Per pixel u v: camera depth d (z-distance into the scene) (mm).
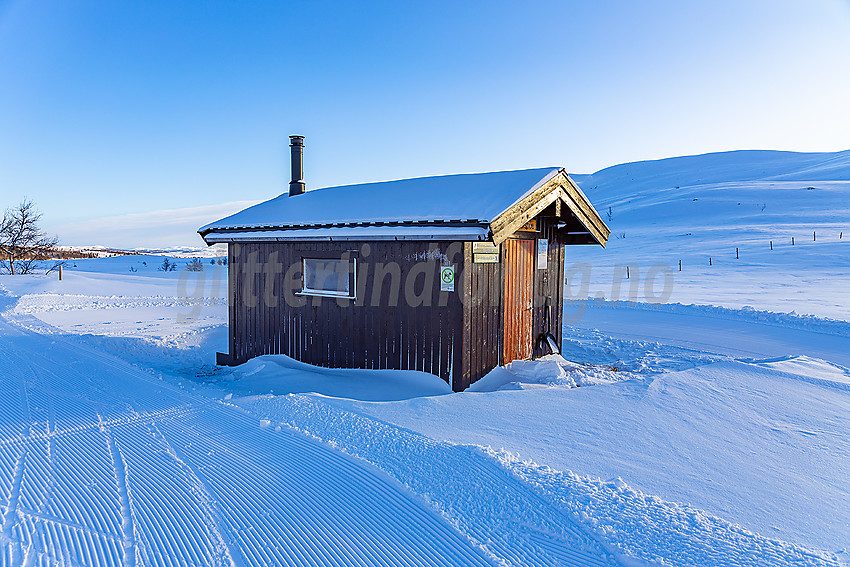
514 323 8172
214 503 3576
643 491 3701
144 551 3016
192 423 5262
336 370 8000
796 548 2943
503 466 3938
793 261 31859
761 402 5848
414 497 3588
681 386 6344
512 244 8023
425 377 7125
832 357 9500
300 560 2924
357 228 7410
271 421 5223
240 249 9266
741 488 3795
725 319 14570
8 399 6125
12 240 31766
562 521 3248
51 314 14781
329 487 3775
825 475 4051
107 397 6250
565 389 6426
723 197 85750
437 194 7754
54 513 3439
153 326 13102
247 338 9266
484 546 3043
